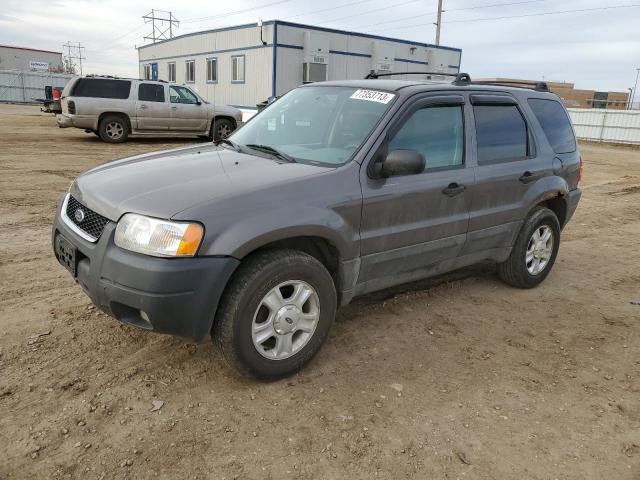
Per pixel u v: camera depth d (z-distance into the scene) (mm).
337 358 3697
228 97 25625
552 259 5344
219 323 3076
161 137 18438
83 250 3127
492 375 3600
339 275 3586
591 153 21359
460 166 4219
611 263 6281
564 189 5172
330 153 3734
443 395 3322
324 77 23766
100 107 15375
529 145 4941
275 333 3258
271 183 3232
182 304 2875
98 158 12594
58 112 17953
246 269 3090
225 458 2670
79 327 3875
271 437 2844
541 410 3232
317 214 3273
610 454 2867
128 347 3641
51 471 2516
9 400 3010
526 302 4918
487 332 4246
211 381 3314
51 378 3240
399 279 4078
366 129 3770
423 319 4410
